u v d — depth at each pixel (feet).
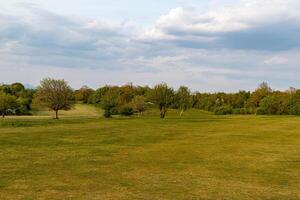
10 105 469.16
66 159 105.81
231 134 192.75
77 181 77.30
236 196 68.08
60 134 175.52
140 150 128.88
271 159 113.91
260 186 77.20
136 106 473.67
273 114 510.58
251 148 139.23
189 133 195.42
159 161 106.63
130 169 93.04
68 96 370.32
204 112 595.06
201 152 126.72
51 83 368.68
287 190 74.02
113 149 129.90
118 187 72.64
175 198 65.26
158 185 75.46
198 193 69.56
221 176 87.20
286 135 190.49
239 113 540.11
